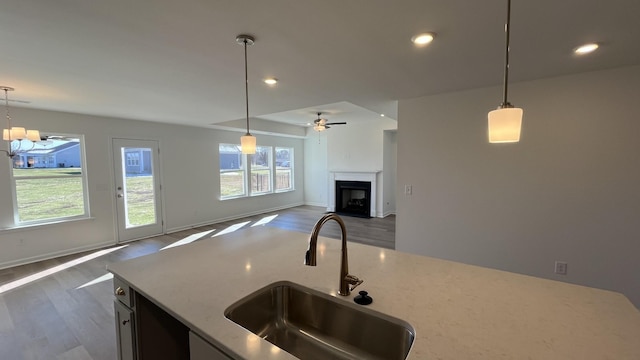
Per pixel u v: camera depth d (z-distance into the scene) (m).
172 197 5.90
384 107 4.20
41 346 2.30
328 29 1.79
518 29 1.79
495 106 3.11
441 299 1.23
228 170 7.20
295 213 7.97
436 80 2.87
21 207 4.13
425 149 3.57
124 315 1.58
